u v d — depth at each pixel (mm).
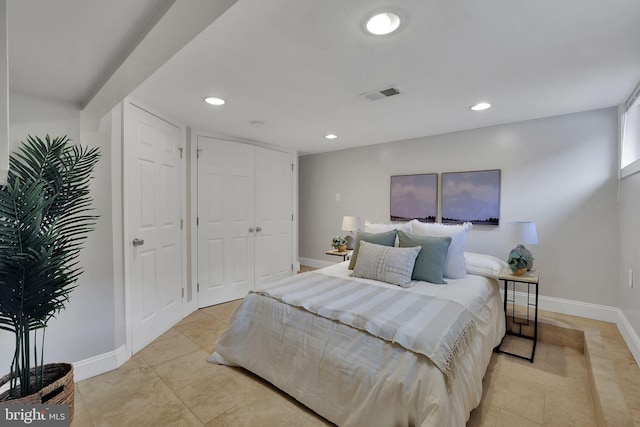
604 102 2506
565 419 1662
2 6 974
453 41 1558
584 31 1464
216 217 3484
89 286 2043
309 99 2393
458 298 1977
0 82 974
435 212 3598
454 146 3449
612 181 2643
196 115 2807
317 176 4910
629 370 1858
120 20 1173
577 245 2805
